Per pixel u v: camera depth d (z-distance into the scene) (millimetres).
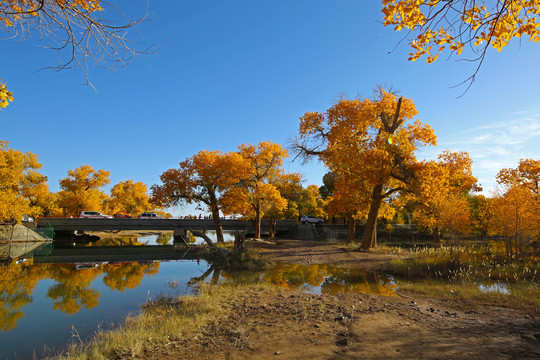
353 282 13781
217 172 32531
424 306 8633
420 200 21656
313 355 5043
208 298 10094
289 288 12453
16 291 13266
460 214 16688
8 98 3762
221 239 34281
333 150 25891
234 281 14305
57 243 42188
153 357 5418
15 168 44000
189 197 33094
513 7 4254
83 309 10289
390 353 4934
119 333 6723
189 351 5625
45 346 7086
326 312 7855
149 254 29188
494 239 34812
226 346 5754
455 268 14938
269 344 5703
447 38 4574
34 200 51219
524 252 16953
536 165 30453
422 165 21312
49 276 17094
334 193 34156
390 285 12930
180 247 36062
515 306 8266
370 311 7914
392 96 25688
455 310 8094
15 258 26172
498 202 16891
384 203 29359
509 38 4441
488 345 5133
